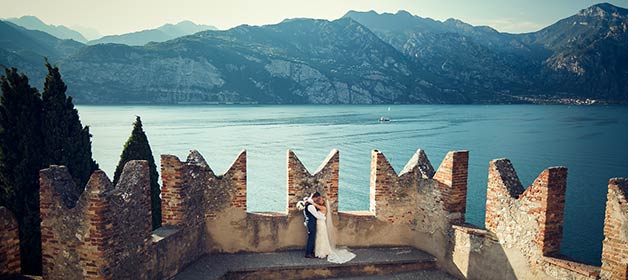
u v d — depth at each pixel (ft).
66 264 29.12
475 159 216.95
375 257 41.73
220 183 40.81
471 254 38.01
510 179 36.40
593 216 123.75
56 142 45.75
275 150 236.43
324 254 41.06
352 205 127.75
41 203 29.22
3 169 43.27
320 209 41.19
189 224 37.96
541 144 279.90
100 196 27.63
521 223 33.99
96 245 27.96
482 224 112.27
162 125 391.65
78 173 48.29
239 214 41.39
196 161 40.01
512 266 34.63
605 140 303.27
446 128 396.16
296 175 42.09
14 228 30.78
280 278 38.99
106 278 28.27
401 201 44.50
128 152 53.21
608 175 179.73
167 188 36.63
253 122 436.76
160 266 34.12
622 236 27.68
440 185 41.32
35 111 45.01
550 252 32.60
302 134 326.85
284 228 42.55
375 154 43.62
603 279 28.63
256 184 151.23
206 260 39.68
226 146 250.57
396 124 437.58
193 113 573.33
